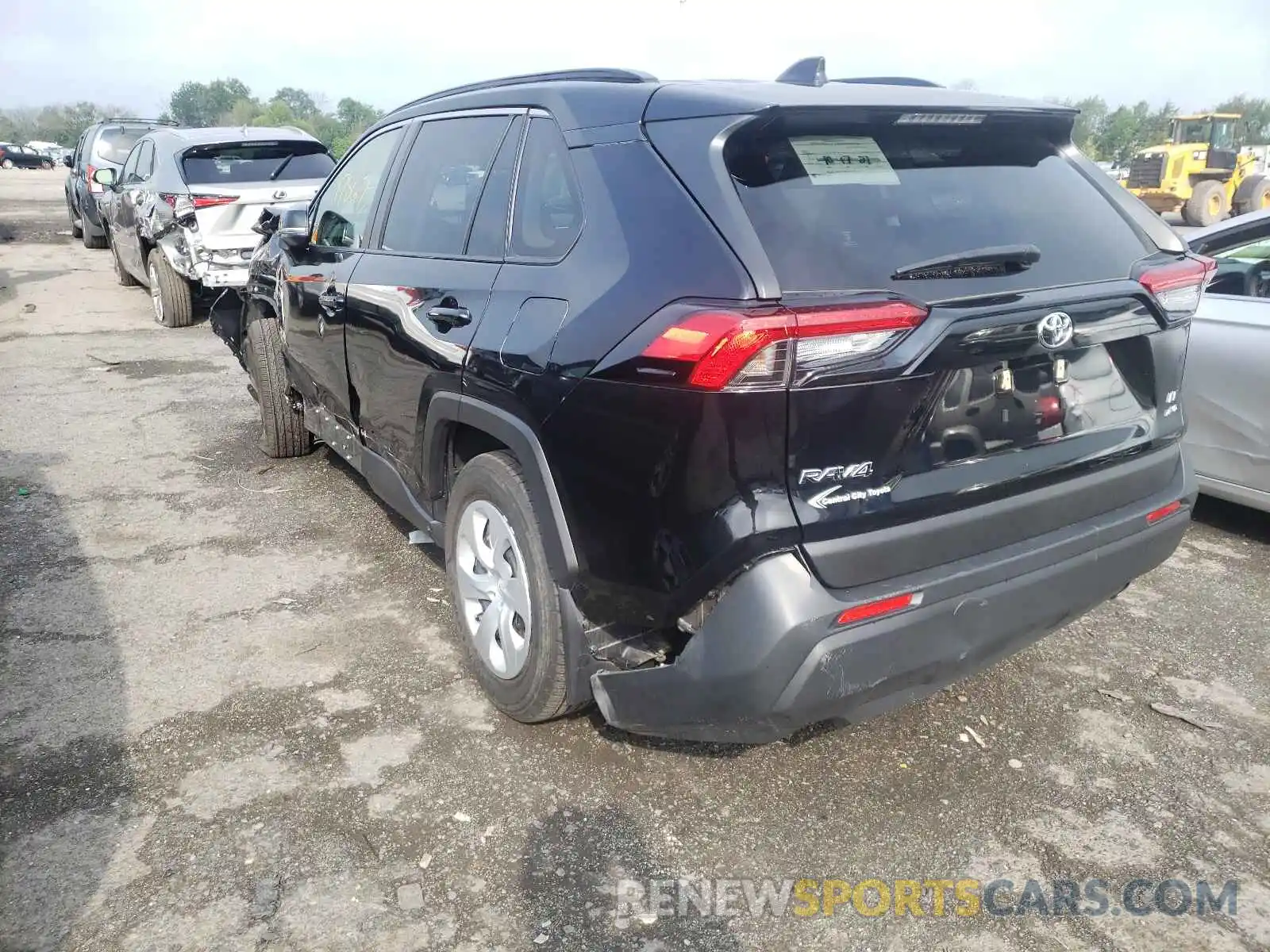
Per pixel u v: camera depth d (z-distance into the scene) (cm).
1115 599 396
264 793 271
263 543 444
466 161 328
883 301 212
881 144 252
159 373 771
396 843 253
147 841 252
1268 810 271
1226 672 341
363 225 398
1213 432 435
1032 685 332
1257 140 4500
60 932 223
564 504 253
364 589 400
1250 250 439
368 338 363
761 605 215
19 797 268
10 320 991
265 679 330
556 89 292
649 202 237
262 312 541
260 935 223
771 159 234
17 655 343
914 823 265
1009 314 227
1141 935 228
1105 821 266
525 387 258
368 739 297
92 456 564
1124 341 268
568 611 266
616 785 278
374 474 390
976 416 235
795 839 258
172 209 892
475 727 304
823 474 214
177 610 379
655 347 218
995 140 277
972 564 238
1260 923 231
